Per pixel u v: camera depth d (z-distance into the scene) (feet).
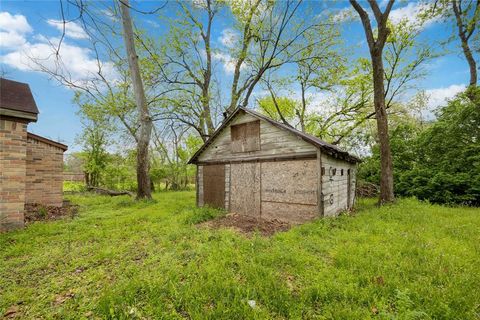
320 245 15.84
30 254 15.81
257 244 16.38
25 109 22.49
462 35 49.55
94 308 9.49
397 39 48.67
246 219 26.23
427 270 11.52
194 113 54.75
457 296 9.26
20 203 22.44
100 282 11.78
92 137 69.92
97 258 14.75
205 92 55.83
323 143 25.02
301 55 52.70
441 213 27.22
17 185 22.33
